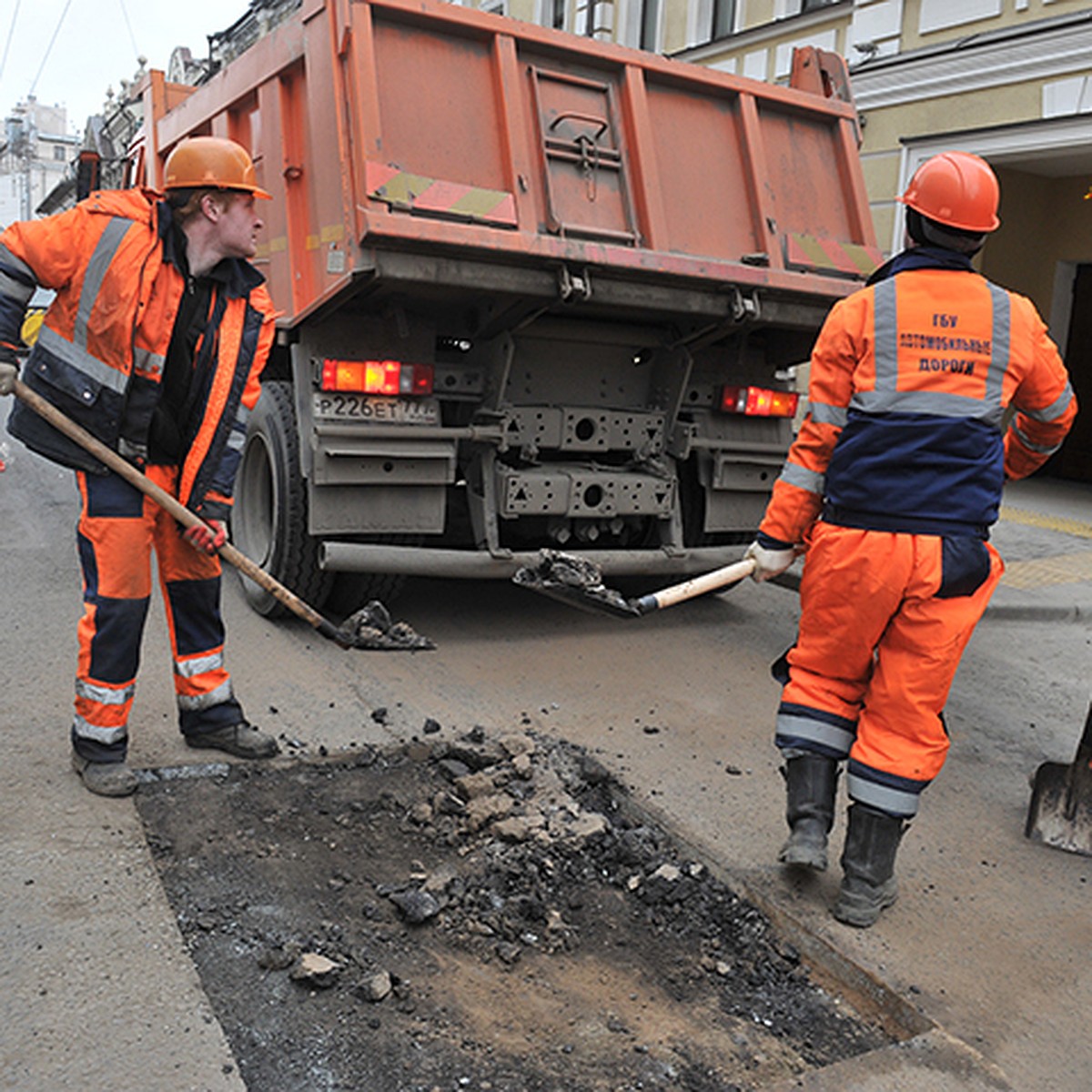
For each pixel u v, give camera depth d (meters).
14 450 10.76
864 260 5.58
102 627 3.23
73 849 2.94
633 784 3.77
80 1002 2.32
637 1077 2.35
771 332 5.80
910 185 2.94
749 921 3.00
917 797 2.91
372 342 4.85
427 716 4.25
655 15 14.55
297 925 2.77
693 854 3.30
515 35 4.60
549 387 5.34
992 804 3.94
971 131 10.09
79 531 3.25
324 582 5.21
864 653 2.94
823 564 2.89
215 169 3.14
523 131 4.61
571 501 5.20
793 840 3.00
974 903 3.17
